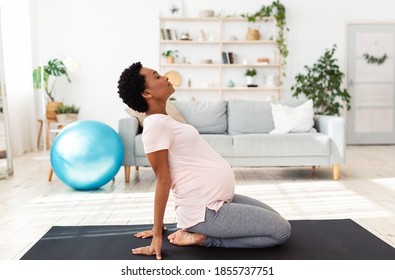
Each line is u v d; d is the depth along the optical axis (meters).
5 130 4.50
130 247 2.18
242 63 7.13
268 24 7.10
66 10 6.91
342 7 7.20
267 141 4.14
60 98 7.01
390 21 7.25
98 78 7.02
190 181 1.99
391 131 7.43
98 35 6.98
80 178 3.56
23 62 6.43
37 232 2.51
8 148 4.53
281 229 2.02
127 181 4.12
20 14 6.29
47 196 3.50
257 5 7.05
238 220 1.99
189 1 7.02
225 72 7.13
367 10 7.23
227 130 4.83
